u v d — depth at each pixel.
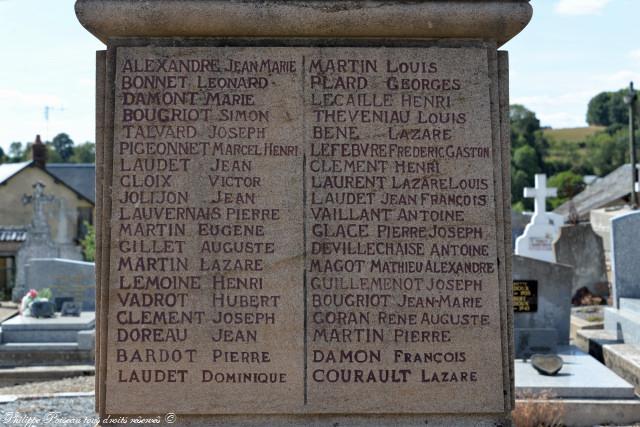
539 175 19.42
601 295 15.04
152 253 3.91
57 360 11.01
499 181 4.02
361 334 3.91
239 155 3.96
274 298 3.91
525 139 70.50
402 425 3.91
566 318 9.70
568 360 8.46
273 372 3.88
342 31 4.00
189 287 3.90
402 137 4.00
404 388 3.90
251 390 3.87
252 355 3.88
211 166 3.95
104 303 3.89
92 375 10.27
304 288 3.92
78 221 31.72
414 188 3.98
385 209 3.97
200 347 3.88
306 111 3.99
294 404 3.87
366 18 3.97
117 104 3.96
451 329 3.93
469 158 4.00
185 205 3.93
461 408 3.91
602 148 69.88
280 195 3.95
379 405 3.89
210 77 3.98
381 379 3.90
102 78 4.01
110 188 3.94
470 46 4.08
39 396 7.63
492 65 4.06
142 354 3.87
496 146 4.03
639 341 9.42
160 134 3.95
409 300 3.94
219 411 3.85
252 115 3.97
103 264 3.91
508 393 3.95
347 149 3.98
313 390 3.88
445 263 3.96
